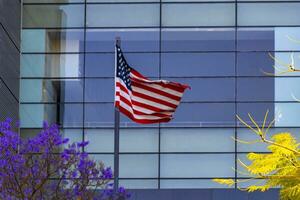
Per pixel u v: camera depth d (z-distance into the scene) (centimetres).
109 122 9162
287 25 9325
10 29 8781
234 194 8831
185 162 9094
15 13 9062
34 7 9456
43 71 9319
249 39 9281
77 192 5716
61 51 9344
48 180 6353
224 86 9175
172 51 9269
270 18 9338
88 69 9300
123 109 6347
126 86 6384
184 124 9131
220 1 9381
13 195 5397
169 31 9325
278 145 3259
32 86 9306
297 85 9125
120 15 9388
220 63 9238
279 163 3422
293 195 3462
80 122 9175
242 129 9106
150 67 9238
